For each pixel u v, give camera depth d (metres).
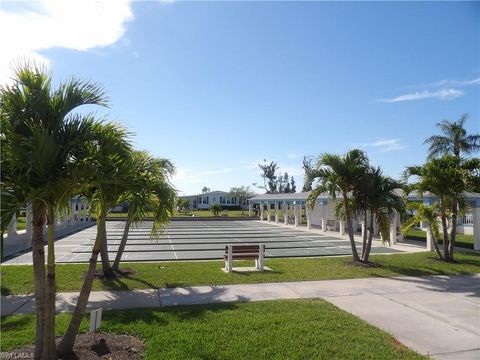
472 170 13.45
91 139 4.63
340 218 14.19
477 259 14.01
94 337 5.48
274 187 83.38
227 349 5.33
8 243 18.55
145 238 23.02
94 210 6.09
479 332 6.28
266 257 15.21
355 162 12.95
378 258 14.12
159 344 5.46
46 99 4.63
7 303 7.68
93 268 5.15
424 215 13.88
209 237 23.95
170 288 9.21
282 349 5.37
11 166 4.16
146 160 5.84
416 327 6.50
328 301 8.10
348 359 5.11
